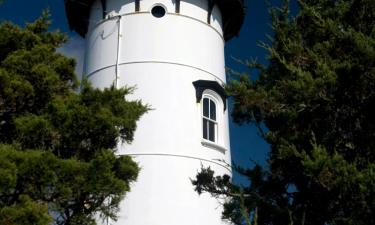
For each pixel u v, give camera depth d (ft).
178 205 54.80
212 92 62.95
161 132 57.72
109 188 31.27
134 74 61.00
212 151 59.82
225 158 61.21
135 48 62.39
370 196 26.81
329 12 35.91
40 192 30.04
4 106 33.24
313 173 28.86
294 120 34.42
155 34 63.00
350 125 33.01
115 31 64.28
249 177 38.11
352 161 32.17
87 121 32.68
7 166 28.17
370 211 27.14
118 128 34.42
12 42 36.22
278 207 35.22
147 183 55.21
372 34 32.99
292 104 34.30
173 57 62.13
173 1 65.21
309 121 34.01
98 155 31.96
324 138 33.35
